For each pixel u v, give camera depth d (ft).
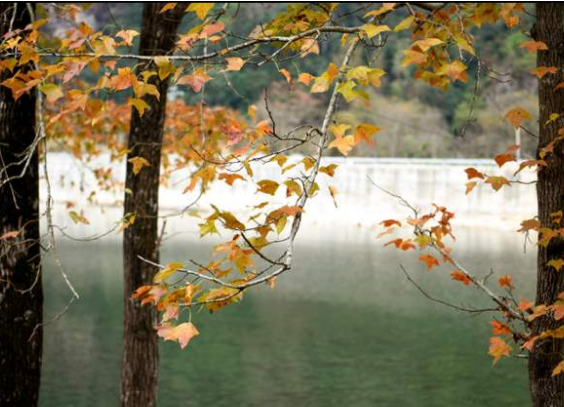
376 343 49.29
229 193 115.55
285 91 137.18
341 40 12.60
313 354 46.73
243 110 138.21
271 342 49.70
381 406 36.70
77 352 47.55
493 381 41.24
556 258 13.08
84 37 10.45
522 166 12.01
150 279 21.95
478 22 12.69
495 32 154.20
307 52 11.47
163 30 20.97
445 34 11.07
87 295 64.34
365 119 164.96
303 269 75.31
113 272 74.95
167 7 10.72
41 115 13.60
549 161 13.03
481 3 12.47
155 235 22.16
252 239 9.59
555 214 12.50
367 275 72.28
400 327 53.21
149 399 22.27
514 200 99.04
